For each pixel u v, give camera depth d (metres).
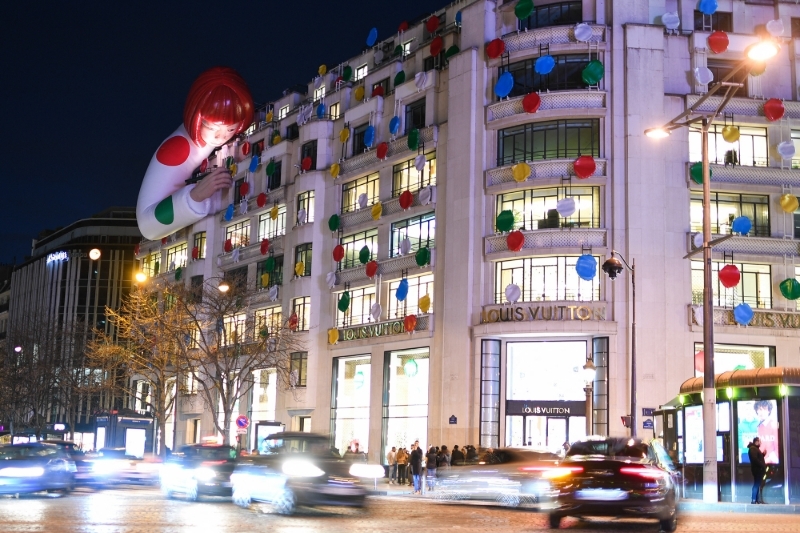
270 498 20.80
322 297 57.19
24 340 84.81
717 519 21.55
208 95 64.50
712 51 47.03
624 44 46.44
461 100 49.22
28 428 80.56
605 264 33.53
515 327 44.50
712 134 46.50
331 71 64.00
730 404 28.83
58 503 22.53
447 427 46.22
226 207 68.69
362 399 53.34
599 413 43.44
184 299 56.56
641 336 43.66
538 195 46.25
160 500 25.08
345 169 56.97
